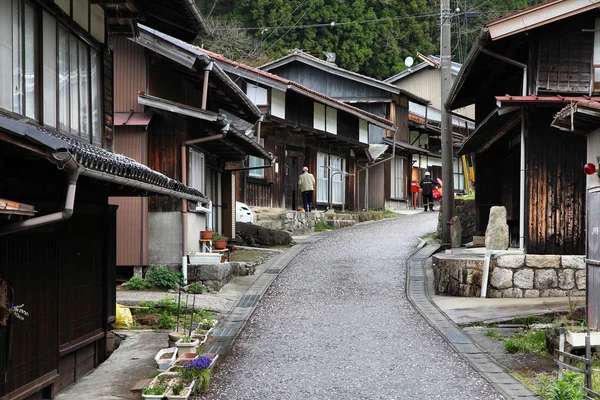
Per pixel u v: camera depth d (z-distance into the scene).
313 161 29.83
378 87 34.75
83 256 9.29
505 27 13.82
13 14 7.16
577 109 9.30
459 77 16.50
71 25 8.77
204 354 9.24
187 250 15.48
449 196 20.95
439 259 15.15
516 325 11.51
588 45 14.12
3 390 6.58
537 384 7.95
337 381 8.26
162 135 15.62
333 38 39.53
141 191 9.46
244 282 16.36
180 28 11.90
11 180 6.89
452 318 12.12
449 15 20.88
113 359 9.48
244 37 37.34
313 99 26.86
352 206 33.91
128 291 14.53
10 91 7.07
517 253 14.16
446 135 20.95
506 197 19.41
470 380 8.22
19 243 7.05
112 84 10.61
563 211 14.14
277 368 8.92
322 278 16.78
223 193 21.31
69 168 5.81
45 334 7.76
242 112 20.02
